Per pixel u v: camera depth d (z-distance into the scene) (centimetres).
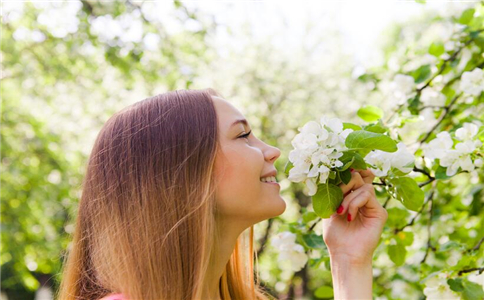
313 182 130
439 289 176
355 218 143
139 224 125
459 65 224
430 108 225
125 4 577
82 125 733
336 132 132
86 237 138
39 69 672
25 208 741
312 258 194
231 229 129
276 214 127
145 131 130
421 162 199
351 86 689
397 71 271
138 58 581
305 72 754
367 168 140
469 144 156
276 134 732
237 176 124
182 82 648
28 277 783
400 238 204
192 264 122
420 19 596
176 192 124
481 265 191
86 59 646
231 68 723
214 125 126
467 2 253
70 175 740
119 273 125
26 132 727
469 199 264
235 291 157
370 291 137
